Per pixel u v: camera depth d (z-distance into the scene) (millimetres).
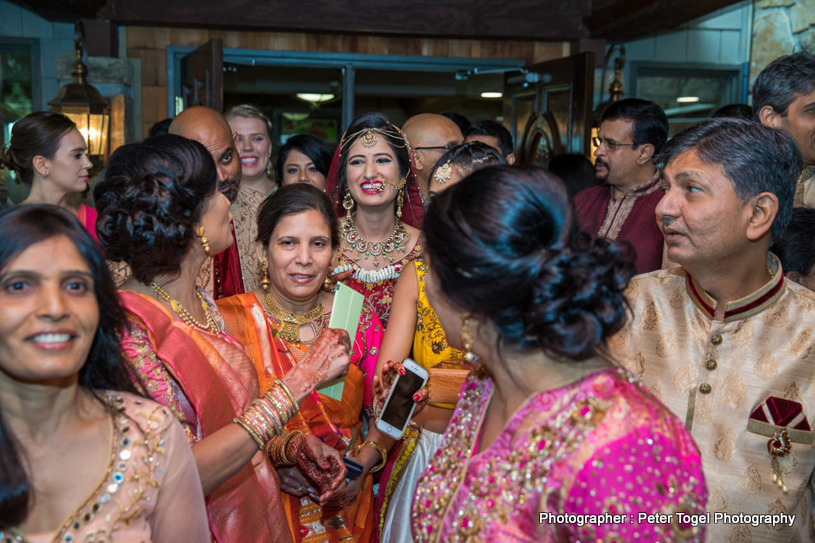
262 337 1873
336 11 6125
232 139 3025
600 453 860
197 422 1361
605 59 6402
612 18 5840
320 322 2021
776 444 1266
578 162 4375
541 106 6348
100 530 970
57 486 975
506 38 6520
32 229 907
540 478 898
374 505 2076
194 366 1357
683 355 1380
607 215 3408
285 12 6059
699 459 881
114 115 5902
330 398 1906
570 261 897
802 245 1538
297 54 6410
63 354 910
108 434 1018
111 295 1013
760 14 5172
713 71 6570
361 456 1895
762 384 1298
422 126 3311
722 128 1281
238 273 2688
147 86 6207
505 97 7094
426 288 1060
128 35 6148
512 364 995
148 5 5891
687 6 5133
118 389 1092
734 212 1254
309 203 1931
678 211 1291
